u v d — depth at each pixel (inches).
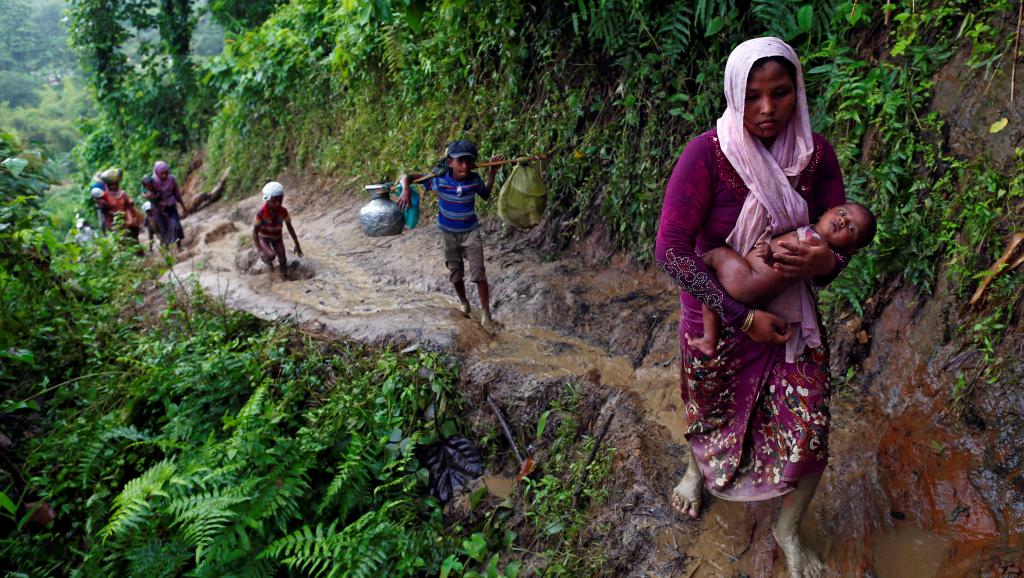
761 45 91.0
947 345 144.9
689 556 127.3
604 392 169.8
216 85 616.1
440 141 330.6
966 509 120.0
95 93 698.8
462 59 307.4
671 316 194.7
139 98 677.3
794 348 104.1
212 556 153.8
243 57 527.8
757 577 119.3
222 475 170.2
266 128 528.1
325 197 422.6
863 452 136.8
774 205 95.9
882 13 178.1
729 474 112.7
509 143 284.4
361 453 174.6
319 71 448.1
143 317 274.4
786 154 96.9
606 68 250.5
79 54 682.2
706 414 116.6
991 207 146.0
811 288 105.4
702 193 99.3
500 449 177.0
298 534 155.0
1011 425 127.3
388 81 387.9
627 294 213.5
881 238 159.2
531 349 196.4
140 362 225.3
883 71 169.5
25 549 184.9
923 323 151.5
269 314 238.4
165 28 665.6
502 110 291.6
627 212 229.0
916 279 155.6
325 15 436.8
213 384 202.1
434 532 159.6
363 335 209.2
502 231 275.4
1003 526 115.3
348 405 184.5
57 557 189.5
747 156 95.0
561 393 173.6
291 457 173.6
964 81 159.0
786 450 105.5
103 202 391.9
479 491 165.8
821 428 103.0
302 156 474.0
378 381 193.3
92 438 206.1
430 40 329.7
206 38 1469.0
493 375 184.1
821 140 99.7
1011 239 140.9
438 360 191.6
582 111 254.1
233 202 536.4
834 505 127.6
